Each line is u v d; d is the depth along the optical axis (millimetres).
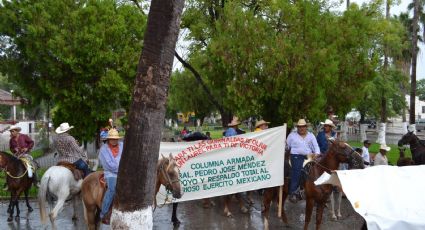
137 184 6320
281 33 16797
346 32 17375
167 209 14000
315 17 16875
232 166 10930
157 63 6277
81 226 11906
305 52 15773
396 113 48562
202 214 13336
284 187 11648
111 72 17938
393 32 28562
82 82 18375
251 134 11039
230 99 16172
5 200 15234
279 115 16531
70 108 18875
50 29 17891
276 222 12305
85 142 20844
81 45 17719
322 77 15570
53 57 18219
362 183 5992
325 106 17688
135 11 20094
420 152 16062
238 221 12430
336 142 10211
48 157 25688
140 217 6348
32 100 20156
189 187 10711
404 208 5660
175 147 10648
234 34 16375
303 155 11141
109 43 18453
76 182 10945
